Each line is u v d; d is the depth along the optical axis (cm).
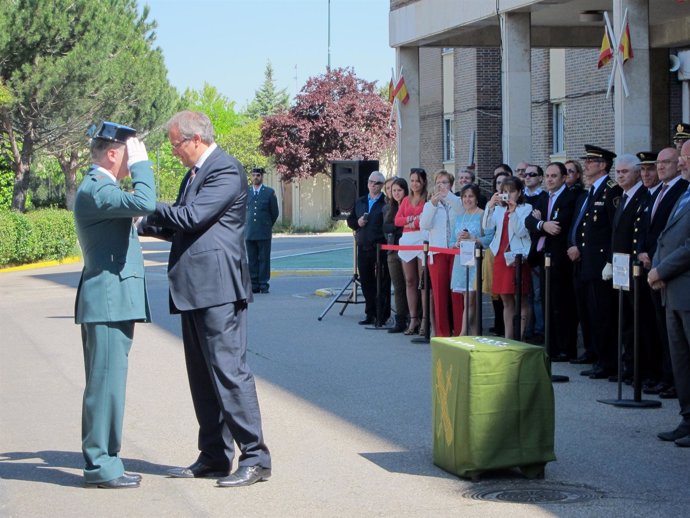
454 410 754
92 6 3812
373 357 1322
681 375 852
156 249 4031
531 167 1334
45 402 1058
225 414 739
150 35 5150
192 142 736
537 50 2977
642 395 1055
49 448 862
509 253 1277
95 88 3909
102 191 712
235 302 738
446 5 2003
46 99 3734
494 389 741
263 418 967
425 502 694
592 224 1144
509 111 1834
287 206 5816
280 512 675
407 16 2166
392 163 5747
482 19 1889
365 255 1648
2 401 1064
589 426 914
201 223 719
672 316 851
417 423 938
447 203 1406
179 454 839
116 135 730
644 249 1068
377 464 796
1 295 2231
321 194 5662
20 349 1432
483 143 3288
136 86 4147
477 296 1246
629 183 1080
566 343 1259
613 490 718
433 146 3631
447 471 771
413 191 1488
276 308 1914
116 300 725
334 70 5591
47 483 752
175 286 731
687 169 862
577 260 1187
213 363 732
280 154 5512
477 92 3278
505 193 1283
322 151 5506
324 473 771
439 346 778
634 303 999
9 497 715
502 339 793
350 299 1800
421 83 3700
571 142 2794
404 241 1506
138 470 790
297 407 1016
